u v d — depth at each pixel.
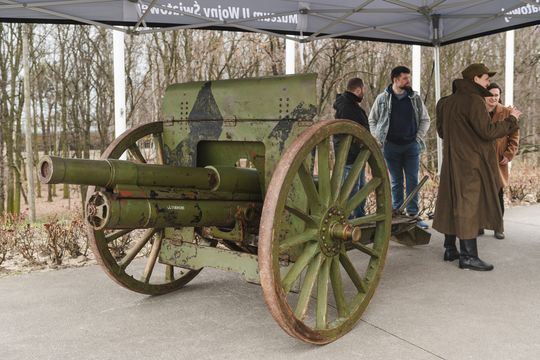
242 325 3.21
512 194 8.18
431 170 11.46
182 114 3.56
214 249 3.26
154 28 5.24
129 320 3.30
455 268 4.46
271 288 2.53
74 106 9.41
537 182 9.00
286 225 3.04
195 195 3.01
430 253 4.98
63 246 5.03
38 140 9.41
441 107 4.56
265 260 2.52
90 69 9.29
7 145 9.30
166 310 3.48
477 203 4.26
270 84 3.08
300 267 2.80
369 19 6.15
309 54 9.86
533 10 5.67
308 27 5.98
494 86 5.23
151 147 6.91
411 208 5.94
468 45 12.28
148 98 8.86
